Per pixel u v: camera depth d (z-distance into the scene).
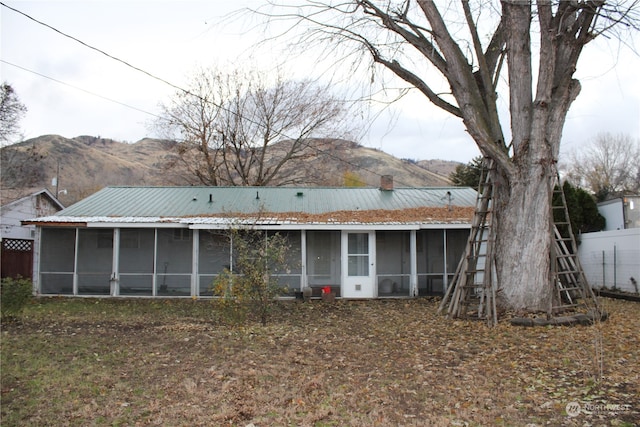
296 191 21.88
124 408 5.76
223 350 8.67
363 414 5.55
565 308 11.43
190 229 17.73
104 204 19.22
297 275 17.52
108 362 7.83
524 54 11.27
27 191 23.78
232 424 5.27
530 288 11.15
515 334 9.58
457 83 11.42
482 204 12.57
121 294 17.95
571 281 12.56
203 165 34.03
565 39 11.07
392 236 19.14
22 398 6.07
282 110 33.41
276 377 7.01
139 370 7.36
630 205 22.42
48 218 17.30
